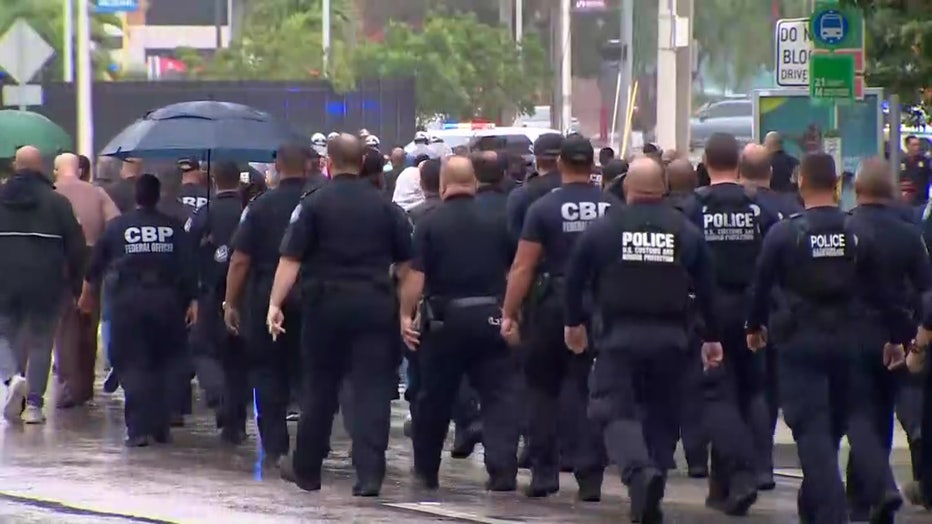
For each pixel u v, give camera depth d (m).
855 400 37.19
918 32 59.16
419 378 45.81
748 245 42.09
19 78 90.50
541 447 43.53
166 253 52.44
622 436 38.00
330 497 43.12
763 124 71.19
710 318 38.81
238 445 53.34
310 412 43.38
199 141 53.72
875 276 36.84
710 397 41.75
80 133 144.25
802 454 36.94
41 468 47.81
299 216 41.69
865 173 37.25
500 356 43.94
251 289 47.81
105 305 64.25
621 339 37.94
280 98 142.75
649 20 171.75
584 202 41.69
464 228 43.12
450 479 47.38
